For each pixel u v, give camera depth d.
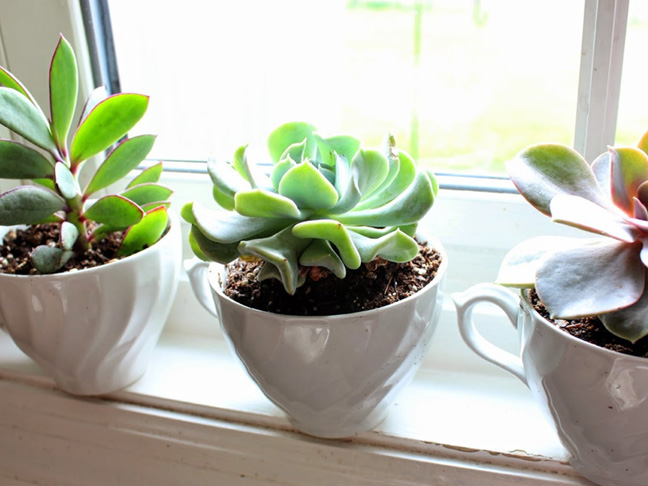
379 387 0.52
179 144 0.80
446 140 0.70
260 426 0.64
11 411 0.72
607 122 0.59
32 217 0.57
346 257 0.45
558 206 0.42
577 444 0.49
